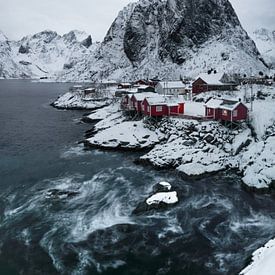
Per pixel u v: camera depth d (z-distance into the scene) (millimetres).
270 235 32000
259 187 41156
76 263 28422
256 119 56625
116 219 35281
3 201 39531
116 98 112438
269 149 47812
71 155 57531
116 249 30250
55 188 43031
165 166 49188
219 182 44500
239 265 27656
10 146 64125
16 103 137125
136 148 59188
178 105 66312
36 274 27219
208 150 51688
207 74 98125
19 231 33094
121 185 43906
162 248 30312
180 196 40219
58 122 89125
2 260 28891
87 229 33406
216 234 32375
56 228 33594
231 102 58125
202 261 28484
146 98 67438
